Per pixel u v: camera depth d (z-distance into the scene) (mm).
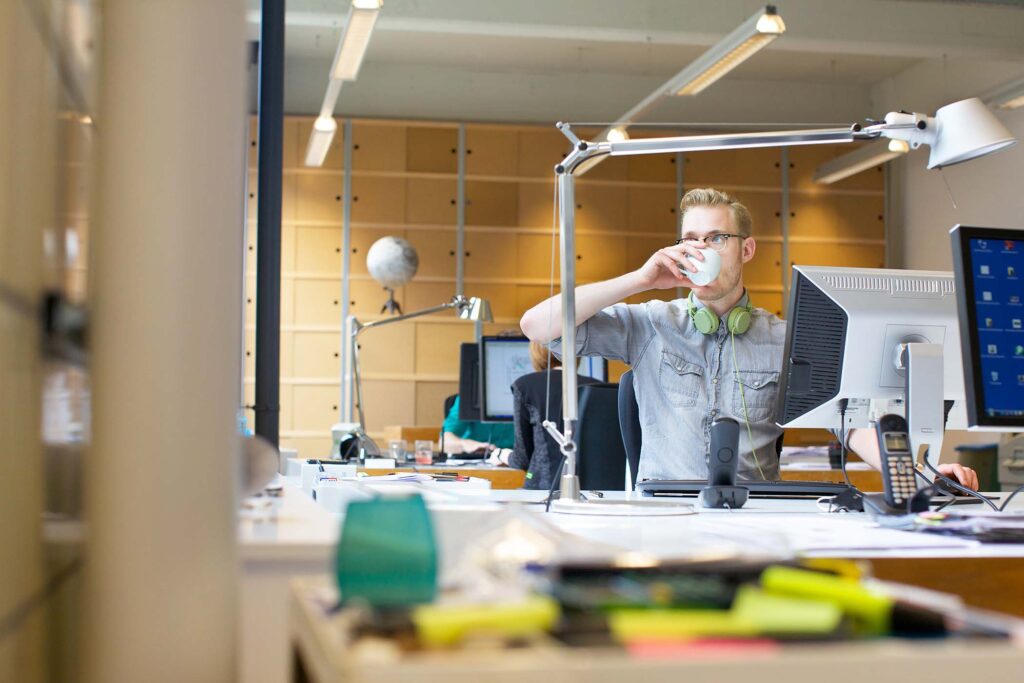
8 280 760
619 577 708
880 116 8945
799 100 8969
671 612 629
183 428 868
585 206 8180
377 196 7965
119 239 875
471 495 2189
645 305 2766
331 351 7836
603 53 8258
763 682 533
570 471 1995
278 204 2014
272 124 2018
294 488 2109
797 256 8453
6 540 759
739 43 5730
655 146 2090
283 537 1082
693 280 2523
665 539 939
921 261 8367
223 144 906
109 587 855
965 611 642
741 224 2689
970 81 7961
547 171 8133
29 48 835
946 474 2240
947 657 551
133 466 858
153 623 854
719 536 1056
